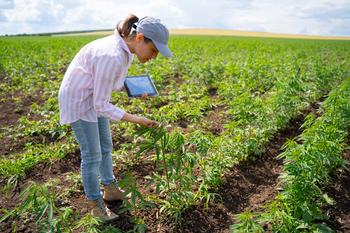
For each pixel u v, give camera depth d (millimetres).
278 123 3865
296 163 2457
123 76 2211
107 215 2479
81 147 2342
